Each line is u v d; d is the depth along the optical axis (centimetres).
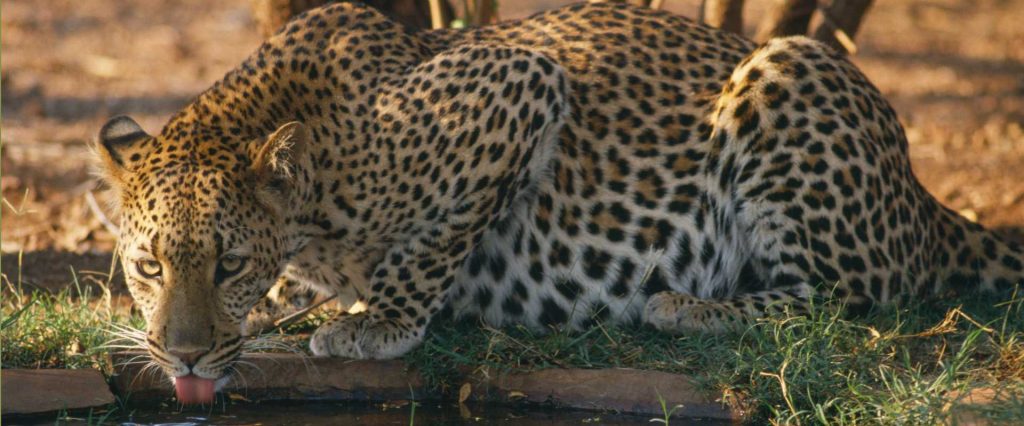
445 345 992
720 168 1028
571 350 995
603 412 941
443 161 970
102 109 1961
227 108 936
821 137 1002
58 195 1536
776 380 917
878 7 2891
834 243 1009
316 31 983
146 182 868
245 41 2472
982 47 2541
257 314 1052
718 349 963
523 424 920
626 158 1035
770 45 1027
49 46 2380
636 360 981
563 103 1015
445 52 990
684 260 1042
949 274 1112
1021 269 1101
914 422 841
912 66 2364
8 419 896
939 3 2942
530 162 1010
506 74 986
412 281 997
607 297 1045
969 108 2038
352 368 975
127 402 952
